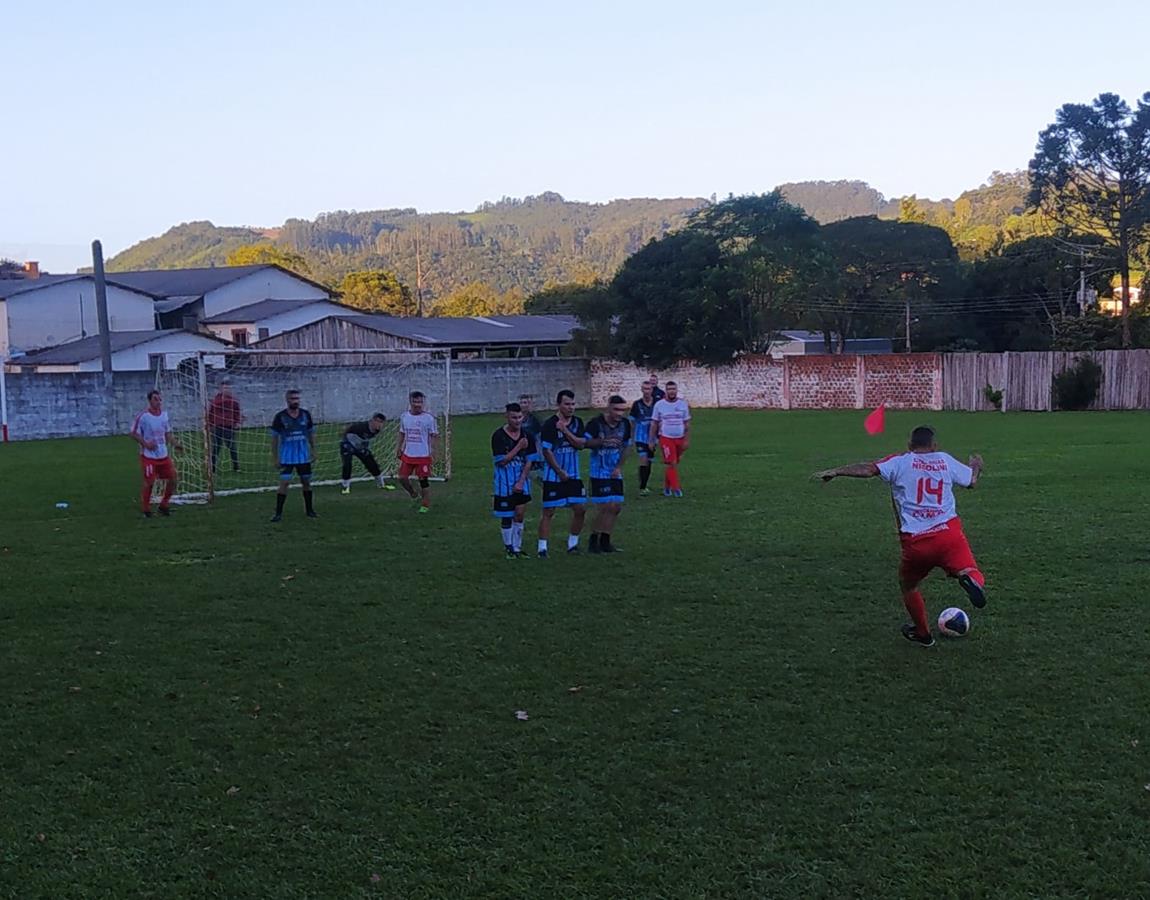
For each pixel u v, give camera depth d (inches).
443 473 781.9
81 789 208.5
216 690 267.4
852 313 2573.8
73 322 2208.4
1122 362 1472.7
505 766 216.7
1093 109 2190.0
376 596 368.5
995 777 205.2
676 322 1749.5
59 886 171.9
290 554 454.0
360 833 188.5
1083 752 216.4
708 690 260.5
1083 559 404.8
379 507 605.6
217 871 176.2
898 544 446.3
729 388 1745.8
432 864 177.0
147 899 168.2
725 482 676.7
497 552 450.6
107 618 342.6
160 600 367.9
